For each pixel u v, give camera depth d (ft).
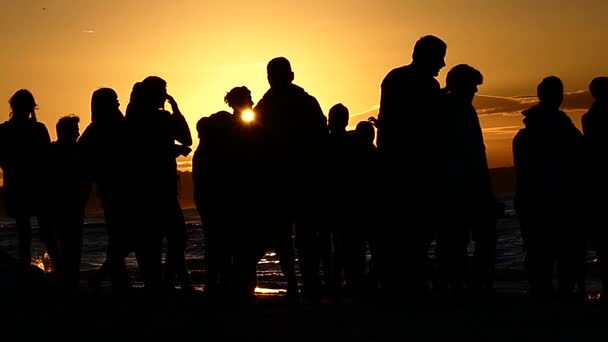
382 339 55.57
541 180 74.28
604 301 70.69
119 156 74.18
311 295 73.41
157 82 74.23
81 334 57.57
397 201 69.62
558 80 74.84
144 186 74.13
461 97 69.87
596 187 74.84
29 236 82.38
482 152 69.82
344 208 79.46
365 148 79.51
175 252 76.48
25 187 81.41
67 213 81.35
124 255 75.87
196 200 76.95
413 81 68.85
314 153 72.64
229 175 74.69
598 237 75.51
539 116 74.90
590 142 74.95
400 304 68.90
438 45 68.74
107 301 68.49
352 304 69.56
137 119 74.33
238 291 75.61
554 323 60.39
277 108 72.49
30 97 81.56
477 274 72.02
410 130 68.74
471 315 63.52
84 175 81.41
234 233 75.41
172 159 75.15
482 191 69.82
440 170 69.00
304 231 73.41
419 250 70.23
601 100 75.25
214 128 75.31
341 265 82.17
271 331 58.13
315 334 57.11
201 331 58.34
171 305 67.97
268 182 73.00
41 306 63.36
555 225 74.90
